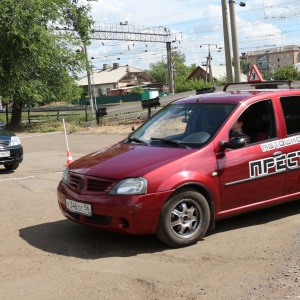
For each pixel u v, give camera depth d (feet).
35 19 97.04
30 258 17.89
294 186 21.27
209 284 14.82
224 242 18.80
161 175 17.71
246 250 17.74
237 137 19.54
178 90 272.92
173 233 18.06
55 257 17.92
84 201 18.21
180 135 20.38
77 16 115.24
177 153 18.78
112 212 17.48
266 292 13.96
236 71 68.64
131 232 17.47
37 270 16.61
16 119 110.42
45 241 19.92
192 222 18.51
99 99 307.17
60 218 23.61
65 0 108.78
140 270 16.19
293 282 14.49
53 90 106.83
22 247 19.24
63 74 105.70
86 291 14.64
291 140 21.16
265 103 21.07
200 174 18.40
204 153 18.83
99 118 96.37
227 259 16.93
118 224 17.53
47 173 39.52
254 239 18.94
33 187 32.65
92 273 16.08
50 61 102.01
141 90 310.45
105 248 18.75
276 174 20.56
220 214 19.25
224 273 15.65
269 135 20.76
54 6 101.81
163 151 19.17
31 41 95.25
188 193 18.20
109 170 18.26
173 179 17.78
